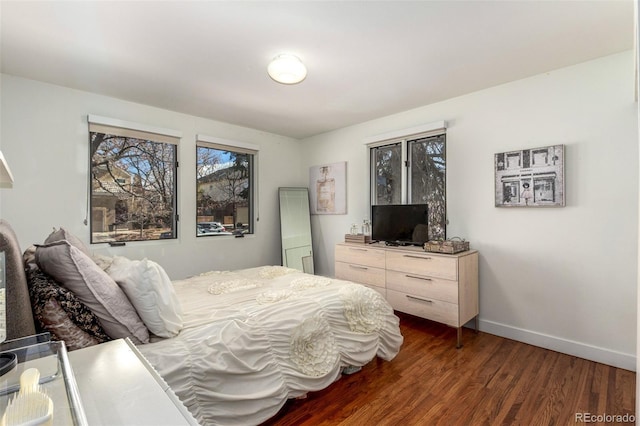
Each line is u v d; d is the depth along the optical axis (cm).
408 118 352
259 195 438
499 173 280
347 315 203
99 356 98
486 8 174
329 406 181
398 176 374
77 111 288
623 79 222
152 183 342
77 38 202
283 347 169
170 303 151
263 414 151
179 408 73
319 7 173
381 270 324
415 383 205
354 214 418
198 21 185
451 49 220
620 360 222
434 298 278
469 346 262
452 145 316
